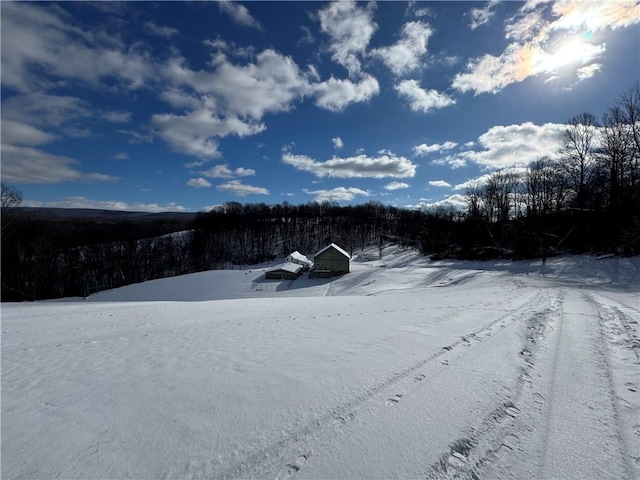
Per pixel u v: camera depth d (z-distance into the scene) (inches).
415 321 291.6
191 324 349.4
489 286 693.9
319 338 243.6
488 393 142.6
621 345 210.1
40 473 96.7
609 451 104.8
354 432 114.9
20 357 224.8
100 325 362.3
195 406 136.6
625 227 856.9
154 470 97.7
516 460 101.4
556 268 866.1
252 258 2989.7
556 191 1594.5
